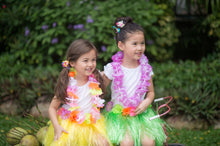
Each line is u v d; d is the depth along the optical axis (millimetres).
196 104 4309
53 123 2395
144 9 5363
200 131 4074
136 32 2473
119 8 5133
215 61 4988
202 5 5812
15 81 4863
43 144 2502
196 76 4723
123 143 2439
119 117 2555
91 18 4988
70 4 5297
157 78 4676
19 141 2699
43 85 4758
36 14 5156
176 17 6234
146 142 2453
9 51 5961
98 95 2521
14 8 5508
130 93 2594
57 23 5273
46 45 5301
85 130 2402
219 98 4422
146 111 2654
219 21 5410
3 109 4723
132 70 2619
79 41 2445
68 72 2494
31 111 4570
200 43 6242
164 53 5742
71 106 2465
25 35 5391
